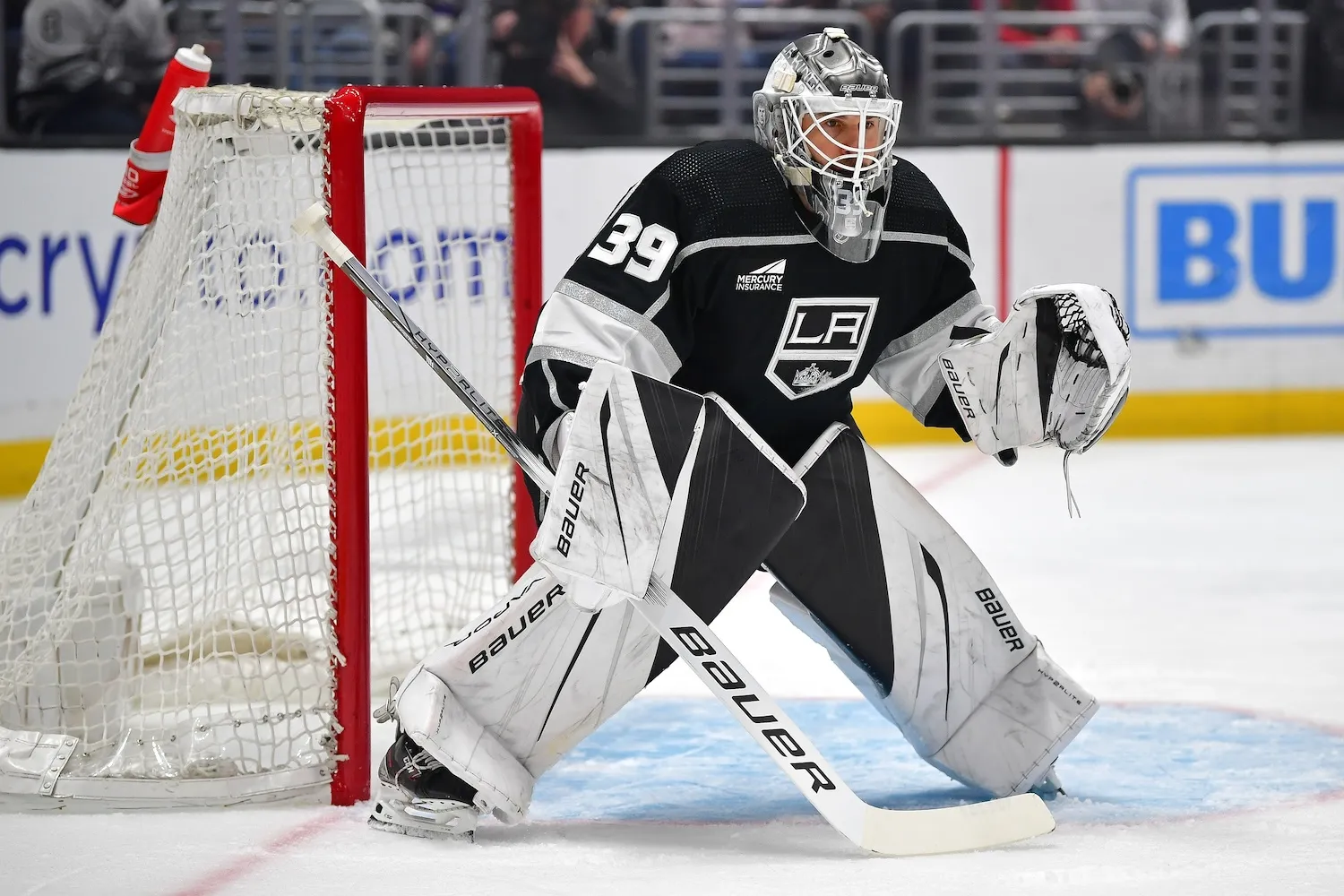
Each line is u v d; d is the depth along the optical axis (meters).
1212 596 8.34
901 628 4.68
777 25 16.11
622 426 4.09
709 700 6.28
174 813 4.72
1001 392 4.73
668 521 4.17
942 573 4.70
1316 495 11.41
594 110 15.30
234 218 5.07
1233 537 9.95
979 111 16.66
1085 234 13.97
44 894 3.93
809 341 4.46
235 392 5.07
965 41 16.67
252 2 14.09
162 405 5.11
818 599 4.64
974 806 4.36
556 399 4.25
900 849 4.25
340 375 4.74
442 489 6.95
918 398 4.92
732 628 7.71
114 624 5.45
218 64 14.04
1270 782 5.04
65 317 11.76
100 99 13.51
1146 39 16.25
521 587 4.45
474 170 6.26
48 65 13.34
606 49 15.27
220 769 4.83
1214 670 6.75
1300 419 14.35
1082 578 8.80
